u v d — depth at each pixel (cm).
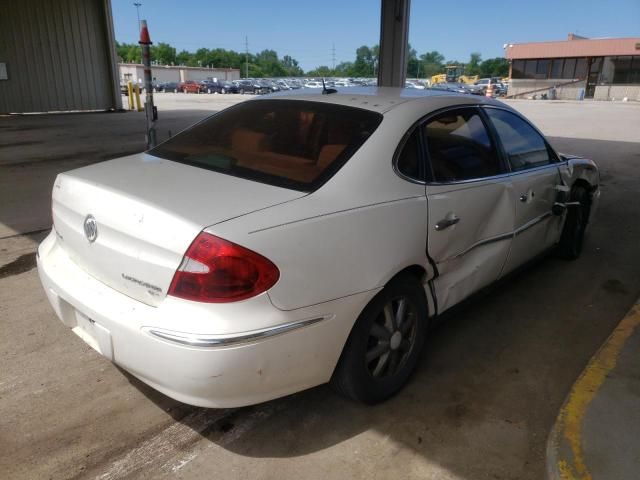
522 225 368
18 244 507
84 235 247
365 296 244
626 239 571
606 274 471
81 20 2080
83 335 254
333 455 248
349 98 312
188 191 238
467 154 321
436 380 307
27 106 2006
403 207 262
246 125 310
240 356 208
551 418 277
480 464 244
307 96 324
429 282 292
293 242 219
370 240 245
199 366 204
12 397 281
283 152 275
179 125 1608
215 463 241
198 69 9500
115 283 234
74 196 257
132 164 287
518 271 412
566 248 488
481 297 374
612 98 4159
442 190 288
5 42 1914
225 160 279
